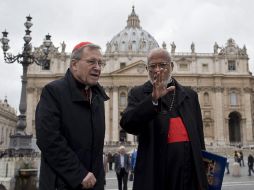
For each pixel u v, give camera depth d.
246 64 93.56
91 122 4.59
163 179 4.73
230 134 98.25
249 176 29.69
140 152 4.88
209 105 91.81
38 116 4.39
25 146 19.23
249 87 92.50
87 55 4.61
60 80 4.73
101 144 4.70
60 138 4.26
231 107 92.06
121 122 4.87
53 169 4.18
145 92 4.99
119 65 92.94
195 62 92.88
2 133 87.88
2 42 21.39
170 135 4.85
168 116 4.90
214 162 4.89
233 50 94.00
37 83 90.38
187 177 4.72
